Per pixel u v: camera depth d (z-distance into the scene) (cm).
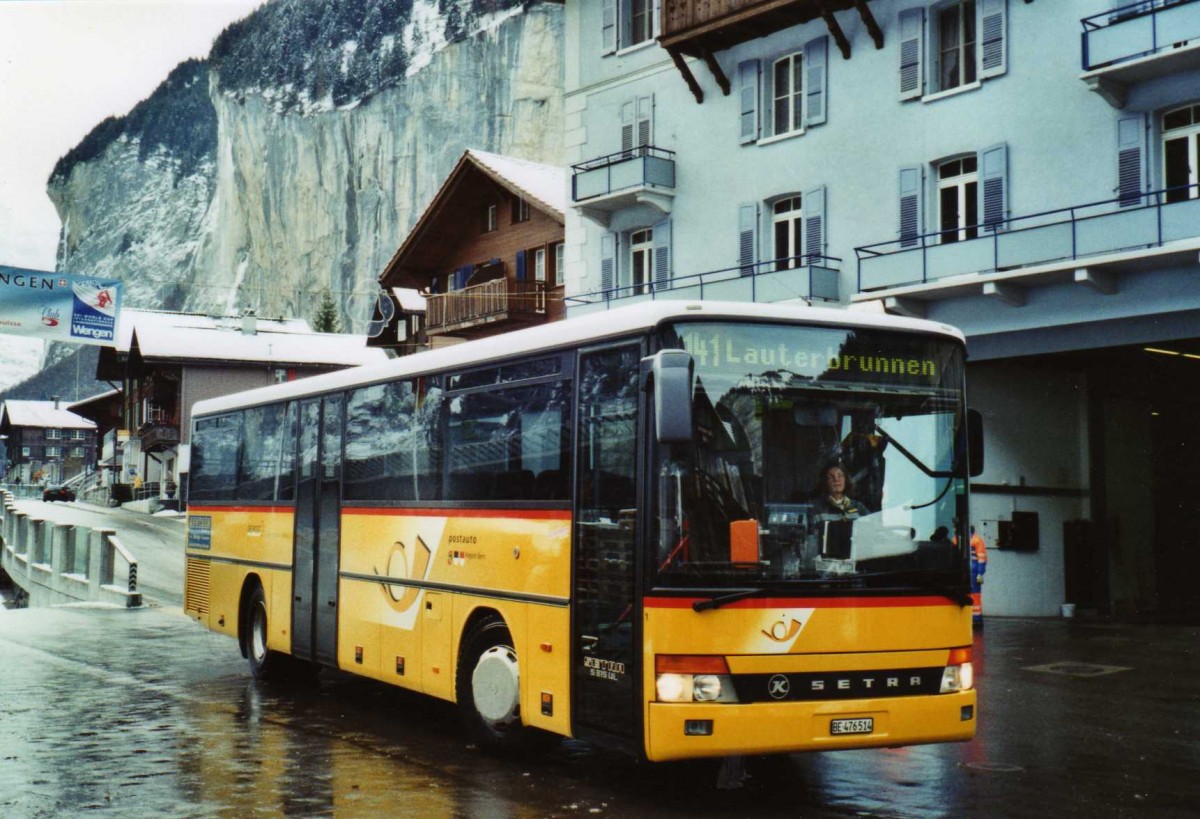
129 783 855
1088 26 2078
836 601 757
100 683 1359
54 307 2953
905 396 808
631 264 3108
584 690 817
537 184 4025
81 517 5666
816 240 2586
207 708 1198
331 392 1267
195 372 6650
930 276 2230
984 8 2284
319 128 13650
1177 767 924
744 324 782
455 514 1004
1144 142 2042
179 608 2302
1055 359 2338
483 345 998
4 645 1702
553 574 862
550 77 11400
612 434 809
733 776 842
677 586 741
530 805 789
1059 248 2038
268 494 1401
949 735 779
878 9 2484
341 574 1207
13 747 987
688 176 2883
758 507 758
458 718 1146
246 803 796
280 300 14150
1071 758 959
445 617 1007
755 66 2728
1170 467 2611
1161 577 2558
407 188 12550
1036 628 2038
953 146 2342
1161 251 1853
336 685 1368
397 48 12912
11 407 13150
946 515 803
